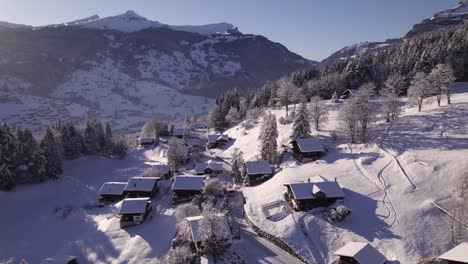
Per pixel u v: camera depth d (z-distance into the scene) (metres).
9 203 91.00
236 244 61.09
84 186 107.88
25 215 87.81
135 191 89.56
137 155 151.62
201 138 176.88
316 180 75.50
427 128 88.62
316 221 63.62
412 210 59.31
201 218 60.72
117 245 67.00
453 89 128.38
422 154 74.62
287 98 144.25
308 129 102.44
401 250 52.44
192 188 85.06
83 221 82.12
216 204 79.69
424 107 109.31
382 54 190.75
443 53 143.25
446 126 86.56
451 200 58.25
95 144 141.88
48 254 69.38
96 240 70.06
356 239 57.44
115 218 77.38
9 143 99.38
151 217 76.75
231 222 70.31
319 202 68.56
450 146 74.75
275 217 68.31
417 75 108.62
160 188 97.19
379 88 149.25
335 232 60.16
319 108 114.75
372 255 48.53
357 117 93.69
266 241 62.88
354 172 76.88
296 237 61.03
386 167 74.75
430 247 51.72
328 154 92.69
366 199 66.19
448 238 52.19
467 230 52.00
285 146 109.12
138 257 61.44
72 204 94.06
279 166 98.19
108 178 116.38
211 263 55.06
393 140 86.94
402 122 98.06
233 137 153.38
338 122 114.88
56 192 102.31
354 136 96.19
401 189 65.56
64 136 133.38
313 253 57.00
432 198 60.28
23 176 101.62
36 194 98.25
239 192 87.81
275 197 76.19
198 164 110.56
